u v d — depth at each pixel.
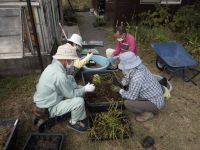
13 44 4.15
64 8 8.23
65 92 3.06
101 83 4.07
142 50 5.59
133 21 7.07
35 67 4.52
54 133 3.06
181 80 4.55
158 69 4.88
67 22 7.38
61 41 5.75
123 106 3.62
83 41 6.01
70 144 3.14
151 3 6.88
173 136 3.32
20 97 3.96
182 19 6.32
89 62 4.67
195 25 6.26
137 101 3.34
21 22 4.04
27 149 2.85
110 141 3.19
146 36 5.93
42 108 3.10
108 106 3.54
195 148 3.15
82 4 9.65
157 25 6.65
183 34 6.01
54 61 3.04
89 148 3.09
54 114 3.17
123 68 3.22
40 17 4.11
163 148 3.13
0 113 3.61
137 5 6.84
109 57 4.68
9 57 4.19
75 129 3.32
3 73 4.46
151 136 3.31
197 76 4.68
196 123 3.55
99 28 7.29
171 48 4.82
